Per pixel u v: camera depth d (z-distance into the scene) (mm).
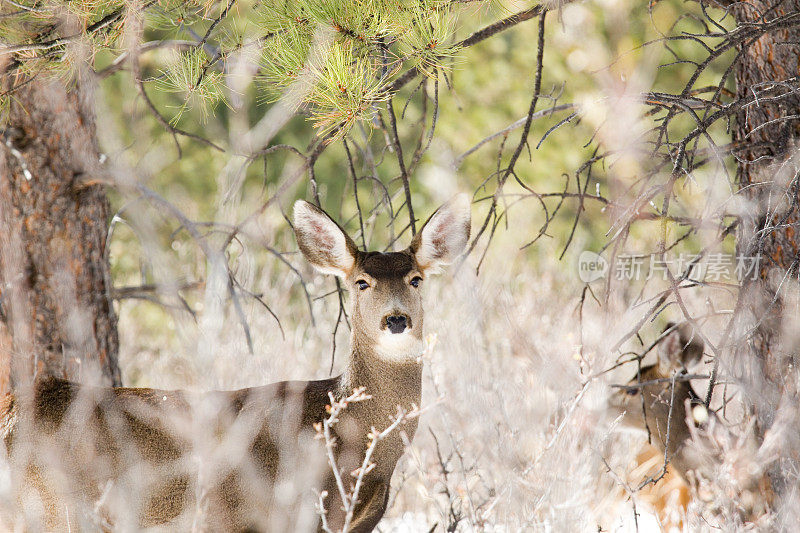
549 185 25344
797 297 9797
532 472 9727
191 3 10633
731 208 10258
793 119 9781
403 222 23906
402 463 11359
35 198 11680
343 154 25844
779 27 9125
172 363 15688
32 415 9203
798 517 9453
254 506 9211
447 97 26344
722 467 9812
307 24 9719
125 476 9133
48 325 11641
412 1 9719
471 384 11555
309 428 9258
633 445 12570
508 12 10156
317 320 17438
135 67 10805
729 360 10312
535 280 18500
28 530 9195
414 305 9633
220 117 23531
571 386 11320
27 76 10734
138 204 11859
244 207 15250
